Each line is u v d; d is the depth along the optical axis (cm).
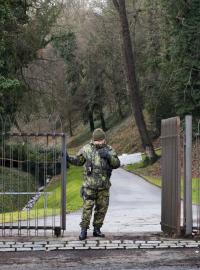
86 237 2038
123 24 8106
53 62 8800
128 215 3250
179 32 7319
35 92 7900
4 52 6594
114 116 14138
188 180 2094
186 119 2089
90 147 2041
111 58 11325
